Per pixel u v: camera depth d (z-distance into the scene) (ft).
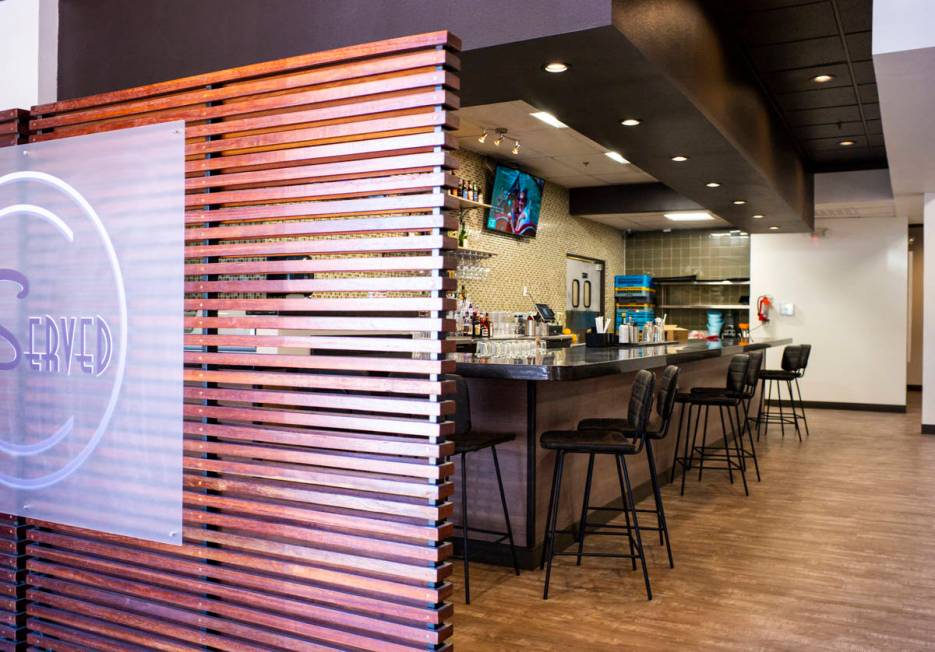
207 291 8.45
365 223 7.71
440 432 7.30
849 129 27.02
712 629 11.27
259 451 8.15
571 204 37.52
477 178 29.32
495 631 11.13
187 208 8.70
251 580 8.19
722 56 16.94
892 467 24.45
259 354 8.18
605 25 10.38
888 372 39.73
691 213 36.45
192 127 8.62
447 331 7.41
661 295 45.42
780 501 19.66
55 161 9.02
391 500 7.50
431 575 7.19
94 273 8.72
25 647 9.66
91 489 8.77
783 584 13.25
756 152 20.94
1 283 9.49
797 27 17.70
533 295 34.37
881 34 14.47
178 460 8.14
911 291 51.16
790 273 41.50
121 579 9.01
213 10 13.03
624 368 14.61
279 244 8.09
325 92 7.90
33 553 9.54
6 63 14.99
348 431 8.86
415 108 7.51
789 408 41.32
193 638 8.50
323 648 7.77
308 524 7.99
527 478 14.11
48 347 9.11
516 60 11.85
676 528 16.98
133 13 13.80
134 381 8.44
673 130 16.63
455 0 11.24
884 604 12.33
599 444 12.57
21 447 9.33
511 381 14.23
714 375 27.43
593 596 12.61
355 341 7.70
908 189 31.19
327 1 12.05
